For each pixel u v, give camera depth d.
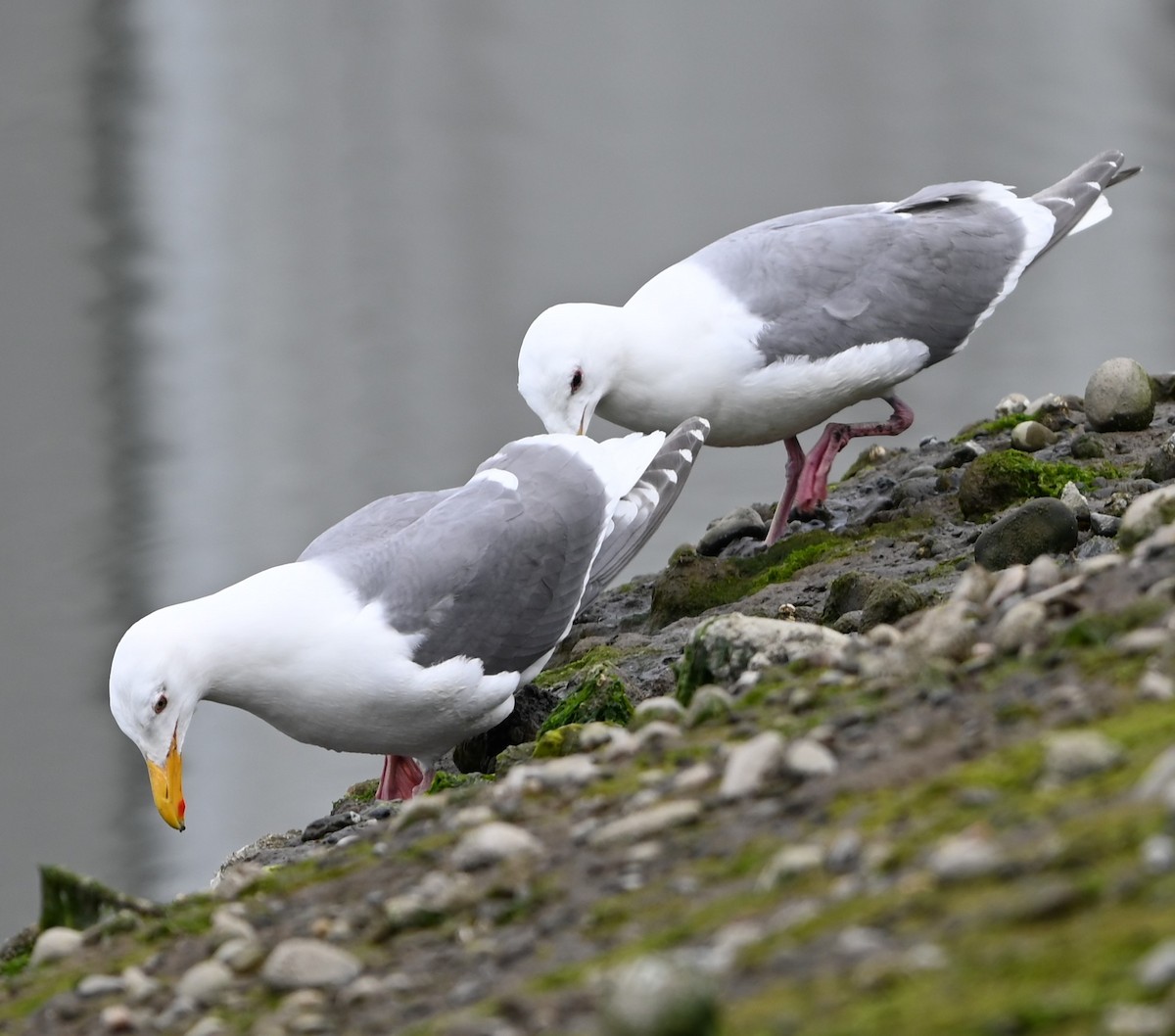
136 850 15.80
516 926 6.28
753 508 15.66
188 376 26.56
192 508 22.45
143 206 34.91
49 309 29.64
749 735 7.54
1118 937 4.67
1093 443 13.79
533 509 11.86
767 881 5.84
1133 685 6.62
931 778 6.32
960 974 4.76
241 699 11.07
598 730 8.59
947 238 14.45
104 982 6.81
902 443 21.69
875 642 8.43
